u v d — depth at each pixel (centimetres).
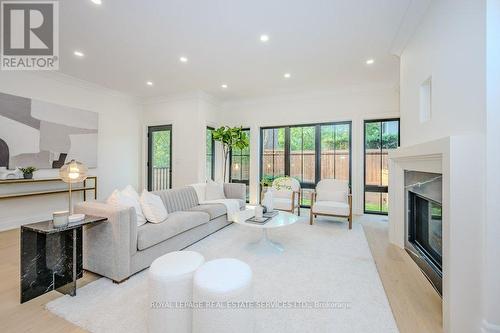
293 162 558
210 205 373
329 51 337
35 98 398
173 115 564
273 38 303
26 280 183
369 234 352
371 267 243
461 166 151
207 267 145
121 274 207
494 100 143
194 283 134
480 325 147
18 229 367
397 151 285
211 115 579
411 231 280
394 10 245
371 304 181
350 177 504
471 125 158
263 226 269
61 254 203
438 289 200
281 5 239
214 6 240
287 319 163
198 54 348
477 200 148
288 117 551
